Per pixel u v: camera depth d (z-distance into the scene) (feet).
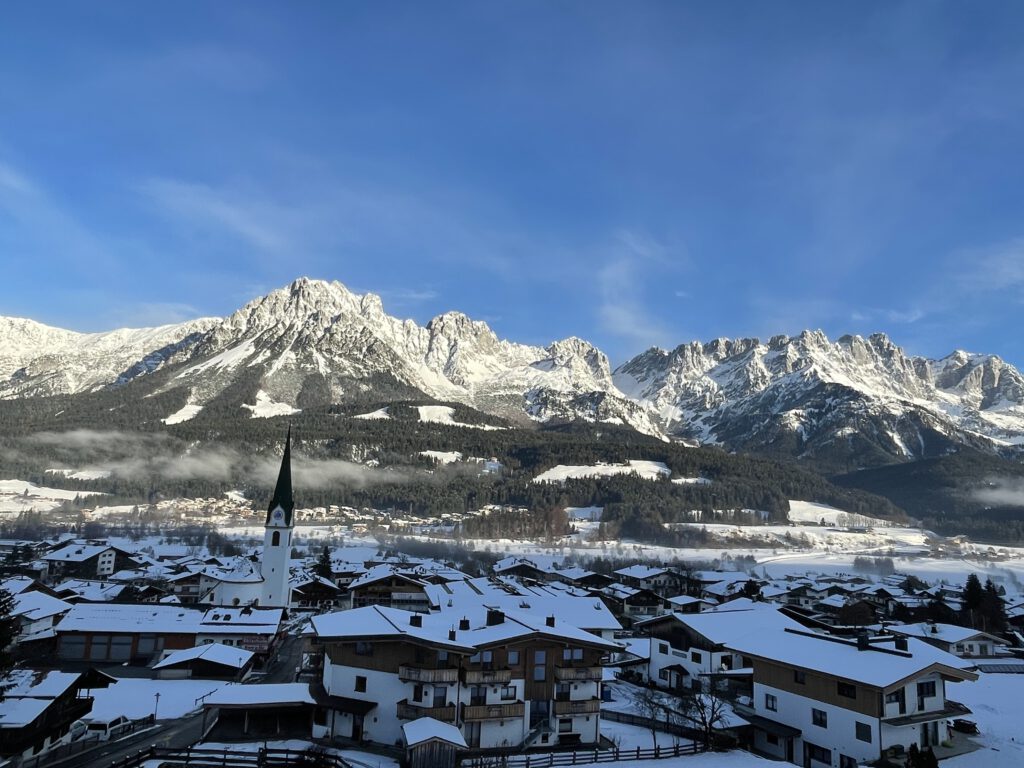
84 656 309.01
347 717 204.74
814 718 207.41
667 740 214.69
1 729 163.84
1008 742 217.56
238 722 211.00
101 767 172.35
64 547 643.45
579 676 212.84
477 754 189.26
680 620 280.10
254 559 622.54
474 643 203.51
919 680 202.39
